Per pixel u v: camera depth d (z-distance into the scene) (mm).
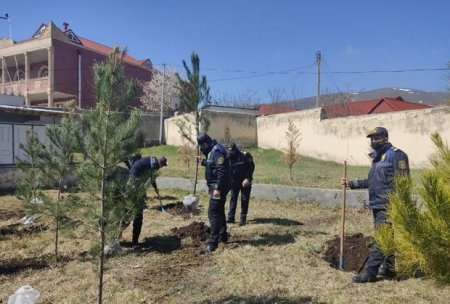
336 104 38000
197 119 10836
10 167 13719
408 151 17109
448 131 15773
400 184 3557
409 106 34000
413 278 5320
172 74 38031
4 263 6395
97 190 4219
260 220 9312
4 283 5594
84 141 4160
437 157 3852
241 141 25344
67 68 32969
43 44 32094
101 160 4156
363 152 19078
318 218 9422
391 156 5246
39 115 14836
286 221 9164
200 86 10672
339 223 8852
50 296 5148
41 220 9070
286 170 16797
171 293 5184
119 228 4301
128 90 4293
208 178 6984
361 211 10023
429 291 4887
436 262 3381
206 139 7098
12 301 4258
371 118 18734
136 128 4160
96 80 4188
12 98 19781
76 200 4363
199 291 5219
